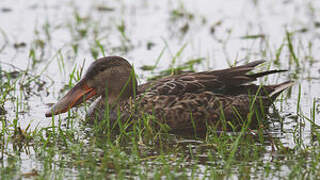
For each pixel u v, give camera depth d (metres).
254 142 11.49
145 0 22.75
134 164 10.41
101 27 19.78
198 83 13.03
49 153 10.84
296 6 21.72
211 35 19.11
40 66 16.59
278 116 13.03
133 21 20.38
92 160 10.62
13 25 19.83
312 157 10.48
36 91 14.88
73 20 20.28
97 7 21.56
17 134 11.80
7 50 17.77
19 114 13.29
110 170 10.16
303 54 17.22
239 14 20.98
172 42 18.52
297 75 15.67
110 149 11.20
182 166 10.32
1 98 14.16
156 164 10.41
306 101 13.91
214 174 9.82
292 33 18.30
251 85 13.42
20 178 9.89
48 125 12.70
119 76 13.24
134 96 12.73
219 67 16.34
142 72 16.03
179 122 12.77
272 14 20.89
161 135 12.20
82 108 14.06
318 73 15.77
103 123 12.41
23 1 22.50
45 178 9.87
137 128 11.92
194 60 16.55
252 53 17.34
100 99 13.49
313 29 19.30
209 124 12.91
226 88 13.16
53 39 18.72
